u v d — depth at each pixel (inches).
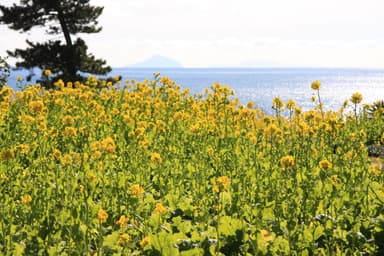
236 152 350.6
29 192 249.8
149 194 273.3
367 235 216.4
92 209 227.9
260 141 339.9
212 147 360.2
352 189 263.3
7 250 192.9
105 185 277.6
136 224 229.1
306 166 319.9
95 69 1334.9
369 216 237.1
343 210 239.6
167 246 192.1
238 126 390.6
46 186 255.0
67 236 205.5
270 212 233.6
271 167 294.0
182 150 356.8
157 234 201.2
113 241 202.2
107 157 315.9
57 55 1275.8
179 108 488.4
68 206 229.5
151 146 355.6
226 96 411.8
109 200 252.8
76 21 1295.5
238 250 203.8
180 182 299.0
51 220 221.3
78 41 1312.7
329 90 6254.9
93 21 1315.2
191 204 265.3
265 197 260.5
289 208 231.3
